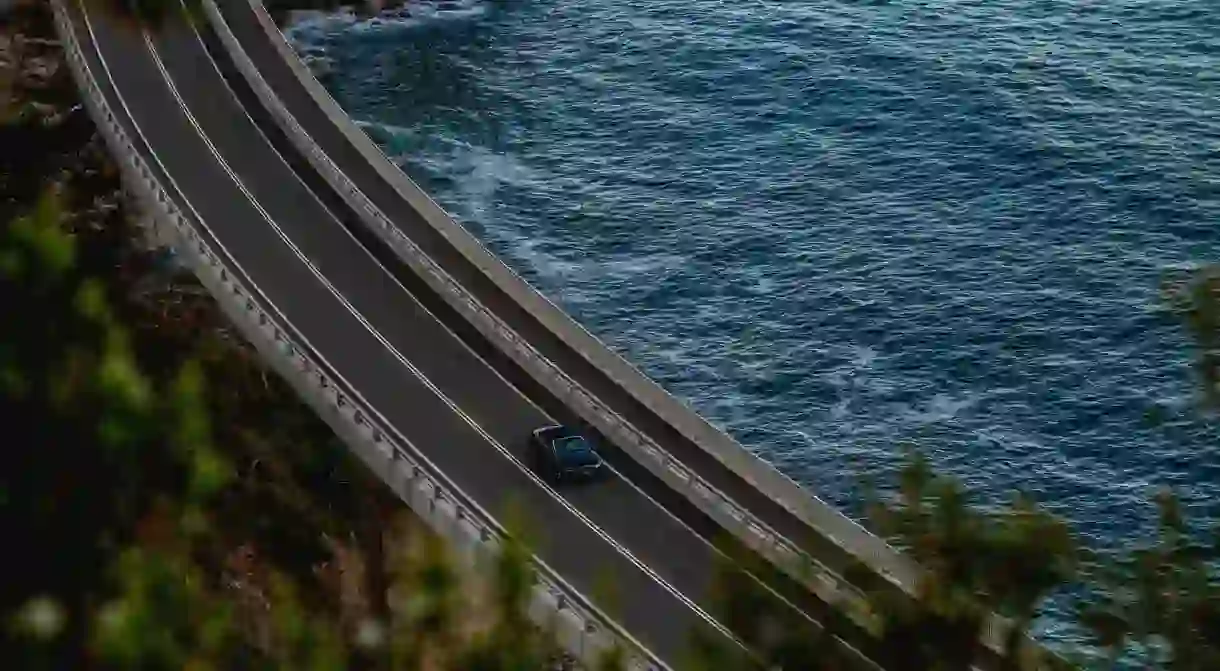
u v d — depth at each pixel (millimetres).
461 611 44469
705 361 95938
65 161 101438
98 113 102375
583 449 71250
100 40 114875
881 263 105188
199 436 59375
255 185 97438
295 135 102125
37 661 51188
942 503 38750
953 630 37562
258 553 67438
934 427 89750
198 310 85125
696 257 106562
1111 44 134125
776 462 87188
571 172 117688
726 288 103188
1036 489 84562
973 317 99062
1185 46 133375
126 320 83312
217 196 96000
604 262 106312
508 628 42750
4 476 57375
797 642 39688
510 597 43250
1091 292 101125
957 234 108312
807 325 99062
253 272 88062
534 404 77000
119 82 109438
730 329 98938
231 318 82625
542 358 78938
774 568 43625
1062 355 95188
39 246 64750
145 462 57938
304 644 47812
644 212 112062
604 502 69688
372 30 139250
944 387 93062
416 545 63844
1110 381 92625
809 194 113938
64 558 55625
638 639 60938
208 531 64250
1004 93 125750
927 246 107000
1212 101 124062
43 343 61562
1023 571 37750
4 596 54531
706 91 128875
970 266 104562
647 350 97062
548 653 51438
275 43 116438
